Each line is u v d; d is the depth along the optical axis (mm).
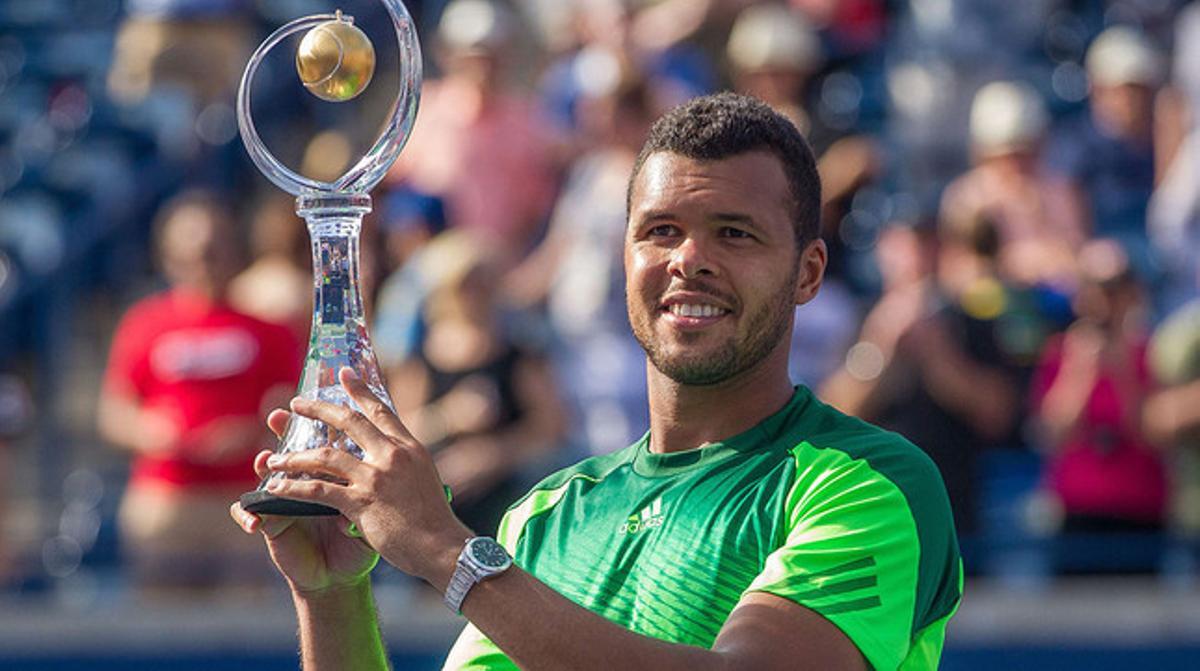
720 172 6648
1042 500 15547
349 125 18781
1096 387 15234
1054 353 15516
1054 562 15141
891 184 19703
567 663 5867
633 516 6867
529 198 18578
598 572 6824
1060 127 20375
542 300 17062
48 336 19906
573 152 19016
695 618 6562
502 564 5945
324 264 6664
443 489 6098
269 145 21047
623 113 17469
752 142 6691
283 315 15711
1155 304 18203
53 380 19672
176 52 21719
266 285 15898
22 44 24266
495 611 5906
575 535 6988
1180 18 21859
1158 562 15117
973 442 15148
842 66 20422
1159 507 15188
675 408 6965
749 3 20281
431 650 14672
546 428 14984
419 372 15047
